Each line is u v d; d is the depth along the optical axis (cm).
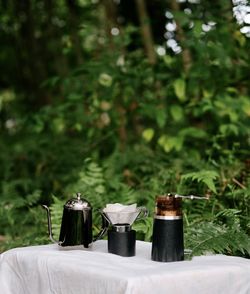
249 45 511
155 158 533
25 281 281
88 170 521
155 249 268
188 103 550
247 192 389
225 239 303
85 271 251
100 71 554
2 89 998
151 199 440
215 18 509
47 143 697
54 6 862
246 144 505
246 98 511
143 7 643
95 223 432
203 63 512
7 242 462
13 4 870
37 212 479
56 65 866
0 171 706
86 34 665
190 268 252
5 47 952
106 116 610
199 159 497
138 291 233
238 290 259
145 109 542
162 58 558
